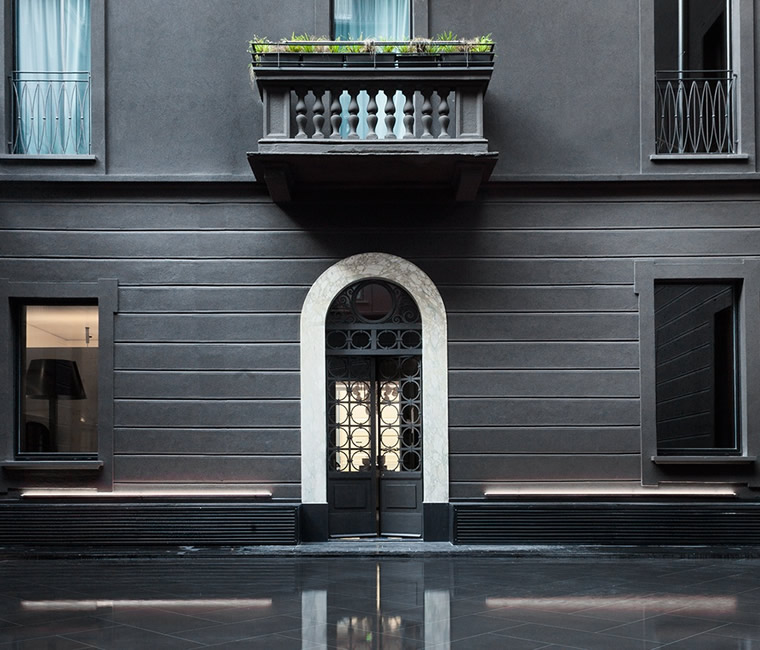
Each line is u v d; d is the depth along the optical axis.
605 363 11.41
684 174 11.42
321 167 10.78
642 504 11.12
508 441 11.34
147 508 11.09
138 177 11.44
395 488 11.61
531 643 6.48
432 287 11.49
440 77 10.59
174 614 7.50
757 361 11.31
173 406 11.36
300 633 6.79
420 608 7.71
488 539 11.06
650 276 11.45
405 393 11.70
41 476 11.28
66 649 6.32
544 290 11.51
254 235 11.55
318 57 10.65
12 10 11.77
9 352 11.37
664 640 6.56
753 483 11.17
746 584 8.86
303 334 11.42
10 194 11.46
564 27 11.65
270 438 11.35
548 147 11.55
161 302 11.48
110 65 11.62
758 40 11.59
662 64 11.77
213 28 11.67
